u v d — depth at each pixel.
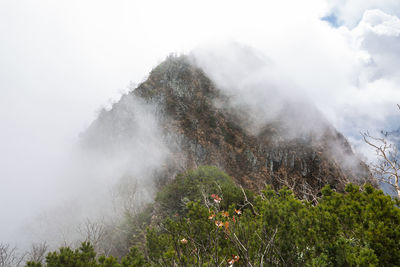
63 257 3.28
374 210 2.60
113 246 11.35
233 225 3.03
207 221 3.54
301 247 2.72
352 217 2.79
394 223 2.44
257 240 2.85
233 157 43.72
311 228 2.87
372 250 2.18
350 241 2.68
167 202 11.75
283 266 2.57
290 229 2.86
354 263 2.25
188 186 11.66
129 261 3.42
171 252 3.05
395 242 2.27
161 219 10.58
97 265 3.31
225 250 2.85
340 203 3.19
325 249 2.57
